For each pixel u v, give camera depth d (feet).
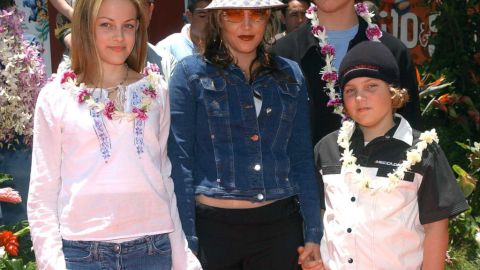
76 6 21.40
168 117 22.65
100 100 21.24
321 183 24.44
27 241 35.09
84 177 20.66
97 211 20.58
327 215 23.63
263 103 23.93
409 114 26.63
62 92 21.08
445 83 51.90
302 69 26.91
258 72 24.09
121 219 20.66
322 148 24.39
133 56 22.67
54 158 20.95
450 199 22.08
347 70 23.22
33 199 20.83
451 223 41.06
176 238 22.08
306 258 23.71
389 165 22.71
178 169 23.16
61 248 20.57
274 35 25.27
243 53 24.21
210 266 23.43
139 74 22.65
